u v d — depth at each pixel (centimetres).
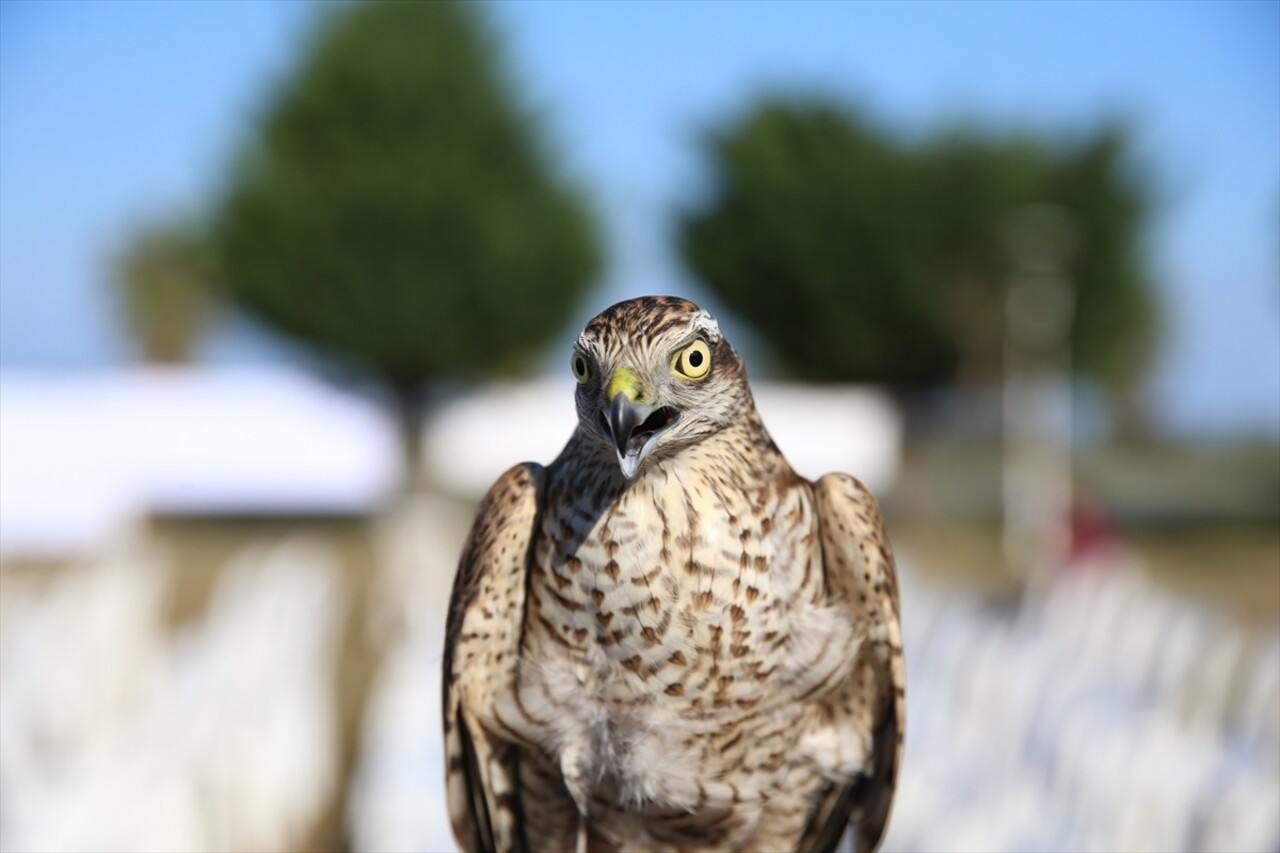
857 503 425
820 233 3678
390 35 3759
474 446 3697
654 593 396
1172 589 2206
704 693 406
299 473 3253
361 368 3734
